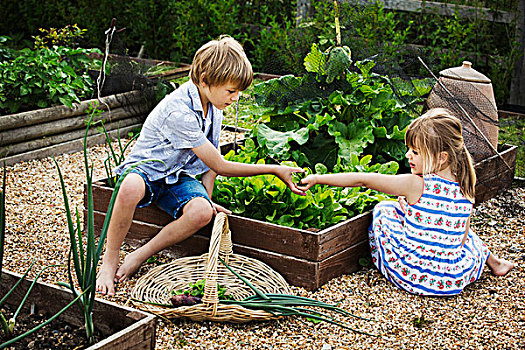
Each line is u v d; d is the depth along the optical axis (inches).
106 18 374.6
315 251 121.6
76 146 213.6
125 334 84.9
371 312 116.7
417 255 124.3
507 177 184.5
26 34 403.5
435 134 121.1
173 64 324.5
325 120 163.9
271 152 157.2
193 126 123.0
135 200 122.1
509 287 128.6
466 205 124.1
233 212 136.1
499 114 264.4
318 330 109.6
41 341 91.2
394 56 174.2
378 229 131.0
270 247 126.4
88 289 87.8
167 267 124.9
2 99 202.7
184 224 123.7
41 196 171.8
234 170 125.3
